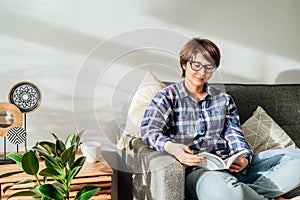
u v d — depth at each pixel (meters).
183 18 2.79
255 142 2.53
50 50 2.56
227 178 1.99
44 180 1.97
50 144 2.01
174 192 1.87
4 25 2.47
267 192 2.18
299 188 2.33
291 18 3.03
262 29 2.97
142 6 2.70
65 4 2.55
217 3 2.85
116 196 2.73
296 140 2.71
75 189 2.13
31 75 2.54
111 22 2.65
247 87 2.71
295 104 2.76
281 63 3.05
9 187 1.90
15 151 2.52
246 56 2.96
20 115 2.32
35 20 2.51
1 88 2.50
